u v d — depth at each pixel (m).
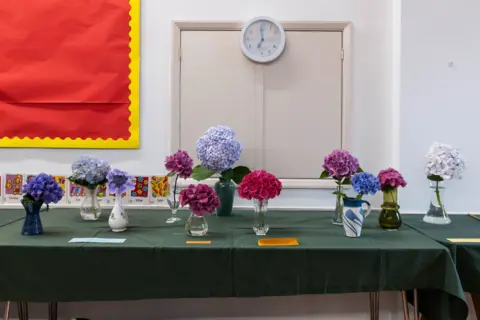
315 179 2.03
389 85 2.04
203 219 1.46
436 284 1.31
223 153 1.72
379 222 1.62
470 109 1.94
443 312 1.36
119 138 2.05
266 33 2.00
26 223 1.44
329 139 2.04
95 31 2.02
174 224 1.66
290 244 1.34
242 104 2.03
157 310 1.98
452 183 1.96
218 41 2.03
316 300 1.98
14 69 2.03
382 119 2.04
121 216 1.51
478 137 1.94
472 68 1.93
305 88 2.03
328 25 2.01
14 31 2.02
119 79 2.04
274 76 2.03
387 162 2.05
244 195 1.42
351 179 1.49
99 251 1.29
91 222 1.68
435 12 1.93
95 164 1.69
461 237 1.46
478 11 1.93
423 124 1.94
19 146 2.04
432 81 1.94
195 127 2.04
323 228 1.60
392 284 1.31
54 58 2.02
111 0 2.03
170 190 2.02
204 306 1.98
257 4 2.04
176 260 1.30
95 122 2.04
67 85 2.03
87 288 1.30
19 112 2.03
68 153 2.06
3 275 1.29
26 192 1.42
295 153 2.04
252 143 2.04
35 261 1.29
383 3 2.03
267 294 1.32
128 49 2.03
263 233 1.49
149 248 1.30
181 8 2.04
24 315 1.79
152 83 2.05
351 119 2.03
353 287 1.32
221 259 1.30
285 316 1.98
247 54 1.99
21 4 2.01
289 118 2.04
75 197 2.03
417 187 1.95
